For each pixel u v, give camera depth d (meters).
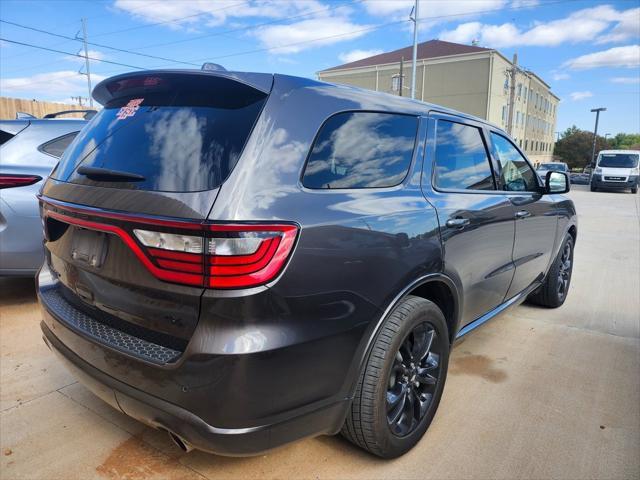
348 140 2.12
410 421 2.33
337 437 2.47
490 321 3.27
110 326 1.96
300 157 1.86
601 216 13.36
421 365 2.41
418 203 2.35
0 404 2.71
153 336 1.80
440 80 43.72
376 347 2.06
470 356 3.54
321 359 1.82
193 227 1.60
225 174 1.69
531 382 3.14
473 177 2.97
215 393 1.62
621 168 24.75
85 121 4.47
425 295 2.66
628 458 2.37
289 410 1.77
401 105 2.51
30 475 2.16
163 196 1.72
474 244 2.75
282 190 1.76
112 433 2.47
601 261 7.11
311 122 1.95
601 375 3.26
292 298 1.71
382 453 2.20
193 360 1.63
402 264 2.14
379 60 47.88
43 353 3.34
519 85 50.41
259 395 1.67
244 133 1.78
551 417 2.72
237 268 1.60
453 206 2.58
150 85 2.16
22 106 11.58
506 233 3.19
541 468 2.28
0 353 3.32
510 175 3.48
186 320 1.67
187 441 1.70
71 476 2.16
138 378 1.77
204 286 1.61
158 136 1.95
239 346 1.61
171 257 1.65
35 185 3.82
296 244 1.72
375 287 2.01
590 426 2.64
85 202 1.96
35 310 4.12
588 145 68.44
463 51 43.34
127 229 1.77
